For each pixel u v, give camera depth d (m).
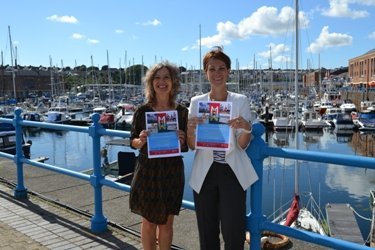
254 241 3.42
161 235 3.82
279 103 58.62
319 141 42.53
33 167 9.00
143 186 3.58
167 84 3.55
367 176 24.41
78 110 69.06
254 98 71.38
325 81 104.75
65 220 5.49
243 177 3.19
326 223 14.62
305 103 59.78
